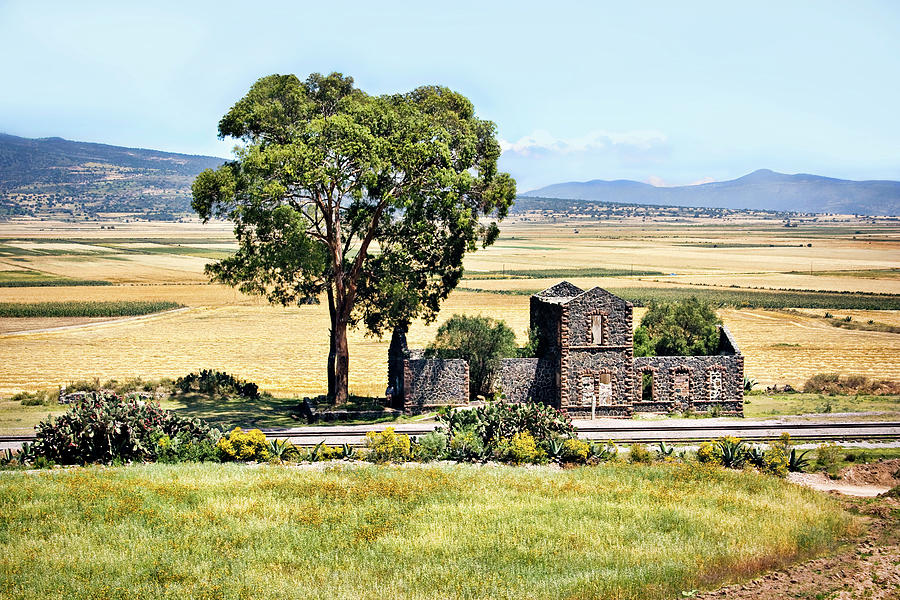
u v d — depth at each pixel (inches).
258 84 2733.8
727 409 2817.4
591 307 2723.9
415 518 1433.3
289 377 3767.2
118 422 1927.9
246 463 1936.5
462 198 2812.5
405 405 2696.9
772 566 1222.9
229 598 1090.7
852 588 1117.1
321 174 2496.3
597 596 1096.8
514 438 2020.2
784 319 6151.6
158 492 1540.4
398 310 2925.7
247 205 2593.5
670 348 2989.7
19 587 1111.0
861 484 1835.6
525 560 1235.2
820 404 2940.5
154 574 1169.4
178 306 6801.2
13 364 4045.3
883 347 4753.9
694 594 1119.0
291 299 2805.1
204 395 3056.1
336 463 1927.9
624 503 1535.4
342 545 1291.8
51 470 1774.1
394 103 2869.1
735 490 1668.3
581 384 2731.3
